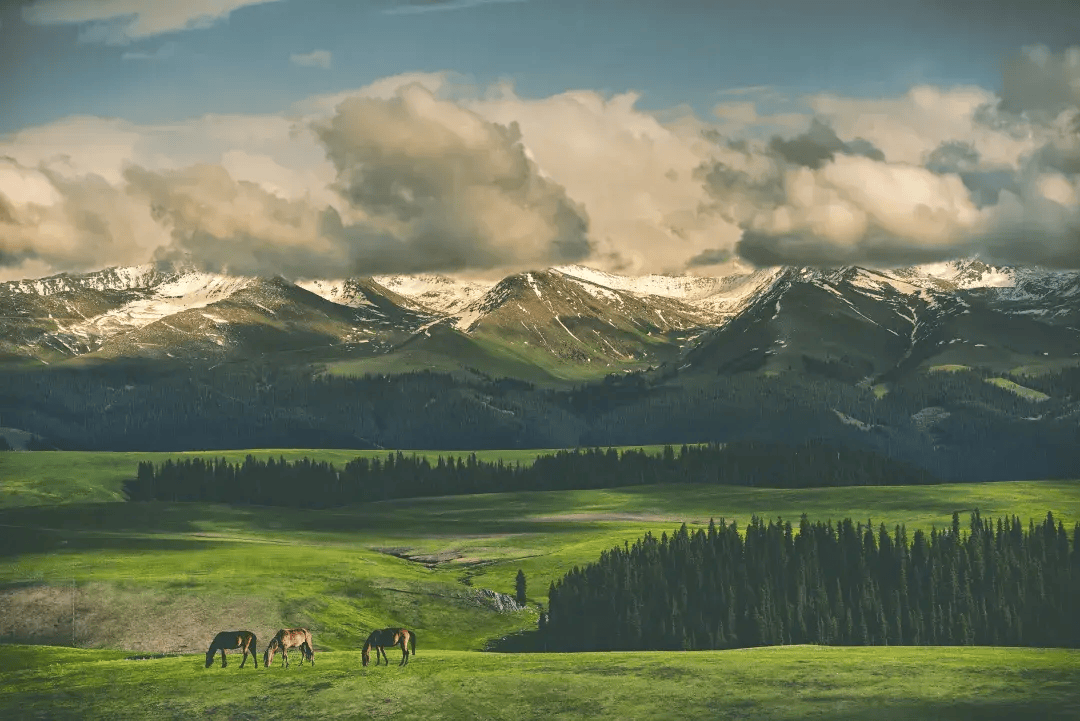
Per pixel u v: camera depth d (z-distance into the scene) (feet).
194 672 396.98
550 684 366.43
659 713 338.13
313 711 351.05
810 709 335.06
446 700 354.74
